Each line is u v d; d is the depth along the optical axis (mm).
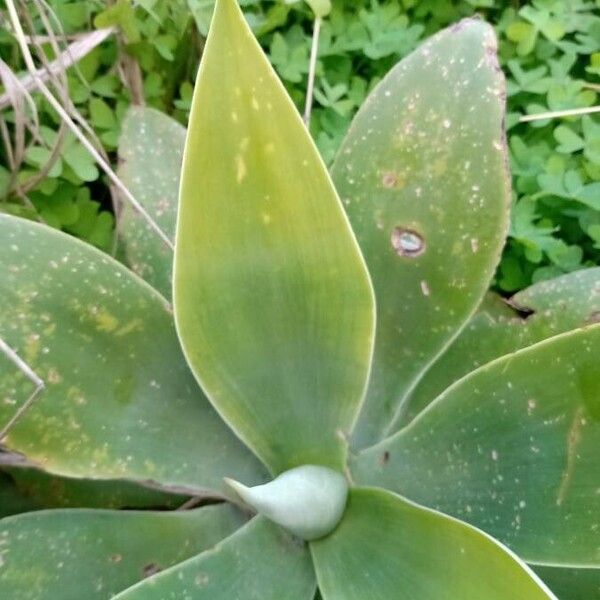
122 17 772
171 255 661
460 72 563
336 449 556
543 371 494
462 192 560
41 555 542
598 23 928
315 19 892
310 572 545
